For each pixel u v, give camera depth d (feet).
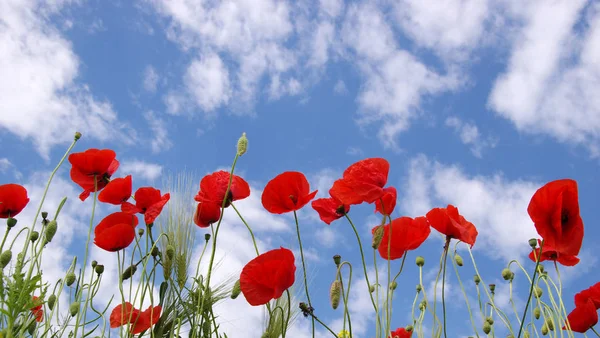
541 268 3.81
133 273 3.62
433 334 3.49
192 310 3.54
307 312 3.26
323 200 3.52
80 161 3.78
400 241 3.45
